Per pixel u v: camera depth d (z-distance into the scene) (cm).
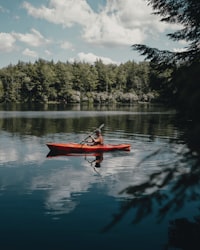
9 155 1555
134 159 1477
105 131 2605
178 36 739
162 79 710
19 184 1056
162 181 304
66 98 10000
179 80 294
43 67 10112
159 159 1435
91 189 1002
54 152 1645
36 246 637
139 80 9881
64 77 9994
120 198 912
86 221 754
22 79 10012
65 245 641
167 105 614
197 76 277
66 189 1004
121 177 1149
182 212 786
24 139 2122
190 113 344
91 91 10719
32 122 3394
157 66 732
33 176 1162
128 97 9525
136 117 4106
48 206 853
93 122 3422
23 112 5209
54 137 2233
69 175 1181
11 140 2069
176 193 292
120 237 673
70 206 854
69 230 708
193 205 825
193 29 713
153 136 2297
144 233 687
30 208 838
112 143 1980
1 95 9744
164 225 720
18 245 641
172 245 627
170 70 706
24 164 1362
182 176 296
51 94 9881
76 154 1606
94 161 1434
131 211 805
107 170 1259
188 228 698
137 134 2408
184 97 282
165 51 735
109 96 9725
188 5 650
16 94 9888
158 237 666
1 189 998
